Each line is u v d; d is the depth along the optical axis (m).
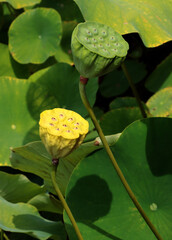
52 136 1.15
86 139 1.60
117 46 1.16
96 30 1.17
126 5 1.49
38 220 1.40
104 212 1.32
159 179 1.34
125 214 1.33
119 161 1.34
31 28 1.82
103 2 1.47
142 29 1.45
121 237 1.31
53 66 1.71
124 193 1.34
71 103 1.68
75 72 1.70
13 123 1.60
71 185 1.33
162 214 1.33
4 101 1.60
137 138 1.34
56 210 1.52
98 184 1.33
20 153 1.41
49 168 1.42
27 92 1.62
